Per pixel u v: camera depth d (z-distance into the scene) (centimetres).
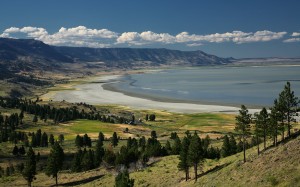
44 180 11300
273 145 7706
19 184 10781
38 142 18338
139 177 8925
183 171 8575
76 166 12250
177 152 12112
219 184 5622
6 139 19362
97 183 9312
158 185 7869
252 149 8550
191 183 7094
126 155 10594
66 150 16812
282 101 7781
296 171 4378
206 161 9112
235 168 6025
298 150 5062
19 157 15575
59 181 10925
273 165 5038
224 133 18950
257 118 7956
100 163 12606
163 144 16262
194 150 7362
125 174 6575
